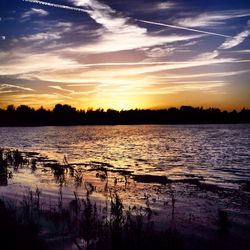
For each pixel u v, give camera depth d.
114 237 8.05
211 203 12.98
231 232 9.58
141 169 22.31
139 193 14.62
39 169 21.39
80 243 8.10
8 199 12.48
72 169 20.28
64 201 12.41
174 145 45.53
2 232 7.84
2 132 101.06
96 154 32.72
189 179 18.52
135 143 49.84
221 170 22.02
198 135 76.12
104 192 14.56
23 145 45.41
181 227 9.91
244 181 18.00
